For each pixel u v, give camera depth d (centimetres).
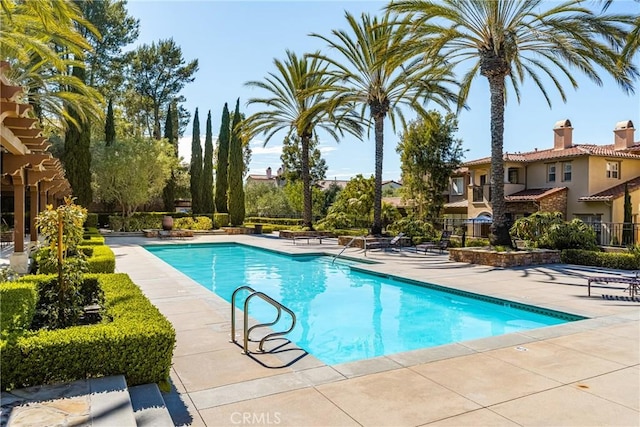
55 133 2852
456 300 962
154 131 4144
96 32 1359
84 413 296
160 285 947
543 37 1391
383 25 1549
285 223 3688
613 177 2394
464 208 3056
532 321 793
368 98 2036
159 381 392
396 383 413
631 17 1253
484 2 1375
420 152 2884
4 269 712
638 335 579
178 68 4025
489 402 373
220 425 331
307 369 450
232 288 1150
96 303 670
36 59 1792
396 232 2125
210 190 3609
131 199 2894
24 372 345
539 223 1570
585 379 425
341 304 952
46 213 606
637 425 333
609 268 1278
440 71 1723
